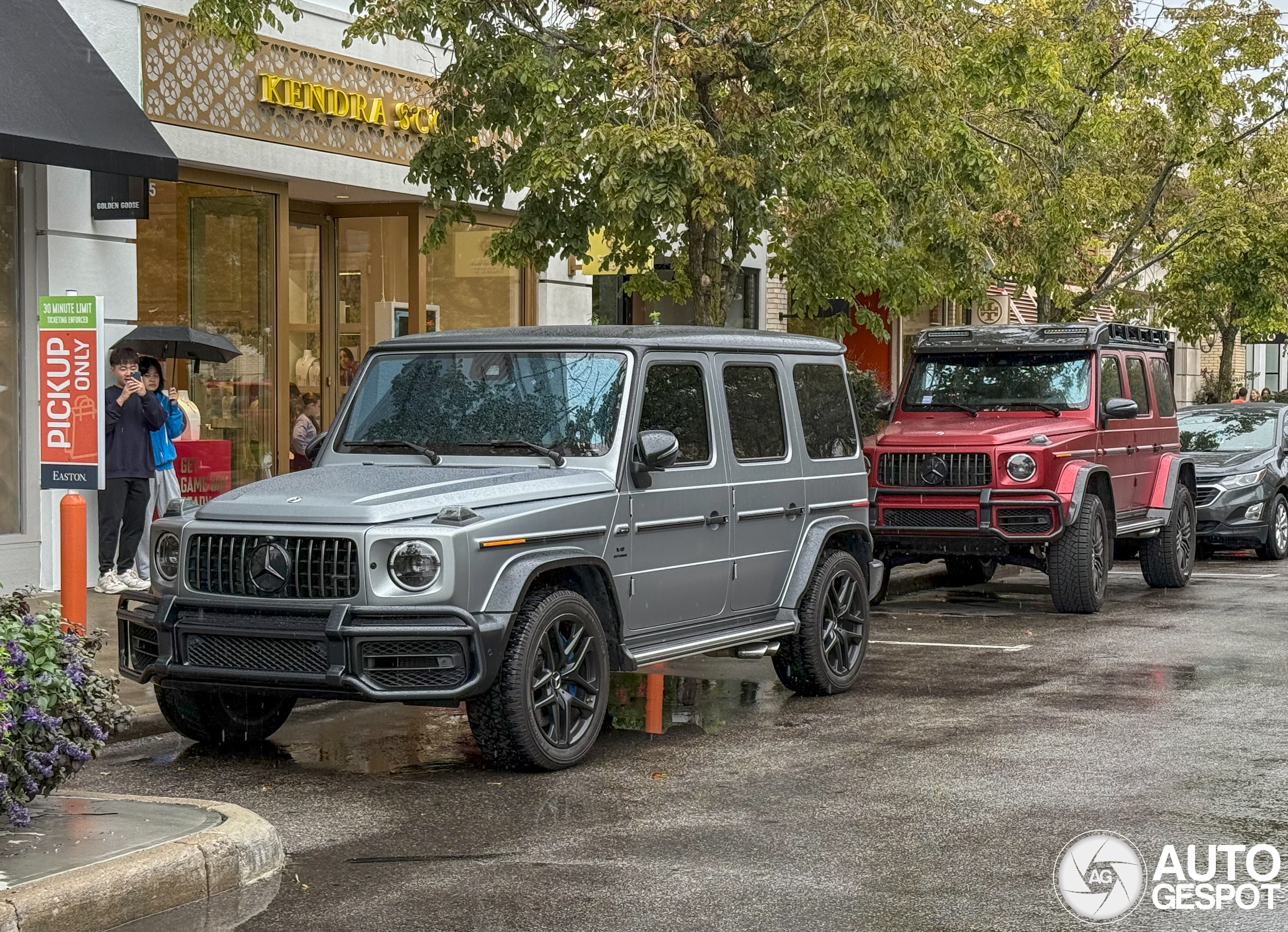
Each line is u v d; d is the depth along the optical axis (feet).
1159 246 73.56
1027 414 46.60
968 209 54.95
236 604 23.76
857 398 67.36
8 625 19.52
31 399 42.39
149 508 42.78
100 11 43.16
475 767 25.00
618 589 26.11
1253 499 60.13
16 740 19.04
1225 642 38.58
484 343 27.91
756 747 26.43
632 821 21.65
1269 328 74.79
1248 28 66.03
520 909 17.70
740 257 47.57
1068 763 25.12
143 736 27.48
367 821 21.62
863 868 19.36
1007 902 18.03
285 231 51.13
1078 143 63.31
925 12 44.70
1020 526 43.62
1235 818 21.72
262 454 51.03
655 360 27.58
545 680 24.27
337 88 51.57
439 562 23.07
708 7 43.75
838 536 32.68
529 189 44.93
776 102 45.21
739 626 29.45
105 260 43.98
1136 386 50.39
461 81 44.47
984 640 39.17
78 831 19.06
